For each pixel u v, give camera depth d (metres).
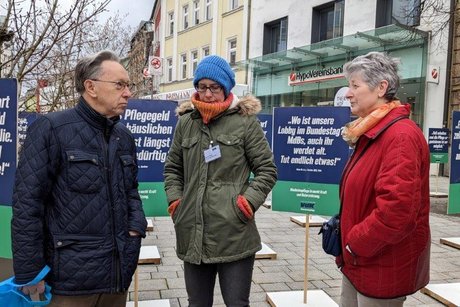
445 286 4.17
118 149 2.23
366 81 2.25
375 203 2.15
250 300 3.97
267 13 19.05
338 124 3.97
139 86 15.77
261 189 2.53
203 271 2.64
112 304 2.33
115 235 2.14
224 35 21.88
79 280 2.02
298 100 17.61
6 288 2.00
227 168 2.54
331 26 16.36
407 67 13.43
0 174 2.61
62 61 4.85
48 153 2.01
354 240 2.12
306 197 4.07
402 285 2.14
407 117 2.20
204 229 2.52
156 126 3.89
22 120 5.31
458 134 5.45
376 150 2.16
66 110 2.14
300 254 5.44
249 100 2.64
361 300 2.26
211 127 2.58
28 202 1.94
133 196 2.36
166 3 27.61
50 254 2.03
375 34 13.16
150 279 4.45
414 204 1.98
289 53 16.41
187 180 2.63
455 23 12.11
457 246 5.69
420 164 2.07
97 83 2.10
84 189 2.05
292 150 4.12
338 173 3.96
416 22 12.98
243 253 2.52
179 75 26.27
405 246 2.13
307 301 3.82
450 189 5.46
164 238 6.10
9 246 2.62
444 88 12.52
